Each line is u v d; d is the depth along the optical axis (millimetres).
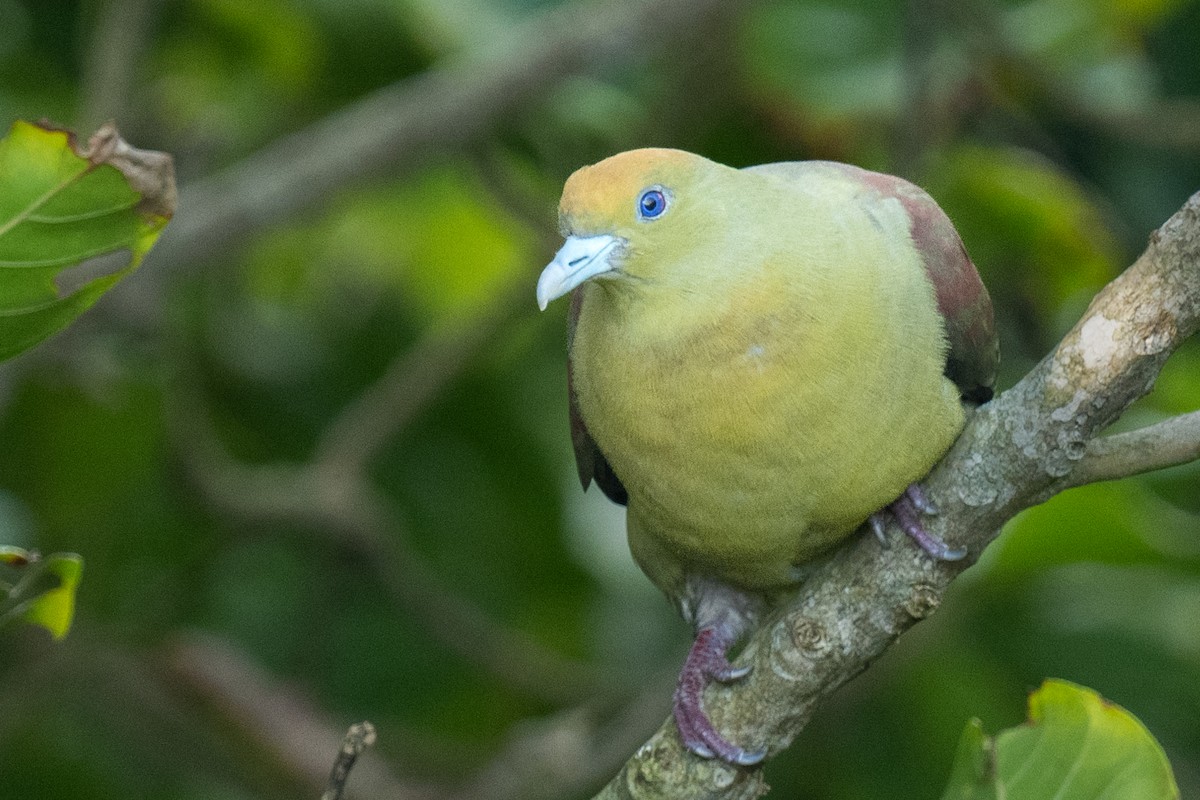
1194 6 11078
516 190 10594
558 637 11477
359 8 11000
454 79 10188
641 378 6555
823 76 10750
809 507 6621
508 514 11594
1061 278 10930
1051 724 5723
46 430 10398
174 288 10648
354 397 12094
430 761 10516
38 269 4891
